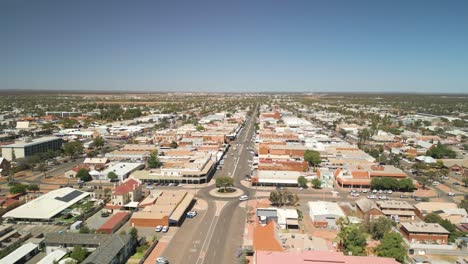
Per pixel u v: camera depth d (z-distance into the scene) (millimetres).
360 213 141625
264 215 135375
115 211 144875
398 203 148750
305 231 128500
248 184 188500
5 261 98875
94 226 129750
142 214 132875
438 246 114312
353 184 184250
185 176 190500
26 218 133250
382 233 119562
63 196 152125
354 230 111438
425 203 149375
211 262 104375
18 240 114625
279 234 113750
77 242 107500
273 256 94000
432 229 120250
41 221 133750
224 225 132250
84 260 95000
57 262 97500
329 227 131500
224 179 173375
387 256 102188
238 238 120750
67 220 135750
